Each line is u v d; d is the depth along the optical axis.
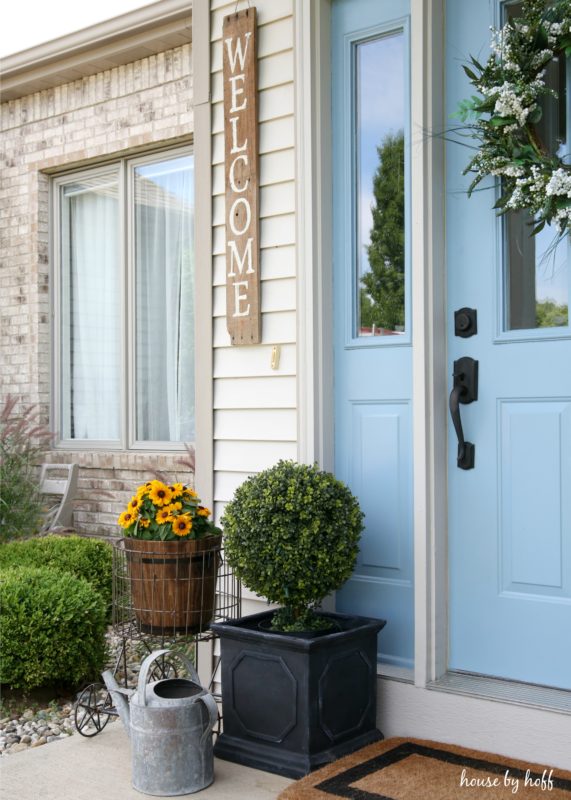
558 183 2.71
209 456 3.63
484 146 2.96
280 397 3.45
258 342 3.48
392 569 3.28
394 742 2.99
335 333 3.42
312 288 3.36
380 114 3.36
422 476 3.08
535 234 2.91
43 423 6.80
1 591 3.95
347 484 3.38
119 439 6.57
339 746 2.92
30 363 6.84
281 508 2.96
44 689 4.22
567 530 2.93
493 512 3.07
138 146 6.20
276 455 3.46
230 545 3.05
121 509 6.26
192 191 6.12
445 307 3.18
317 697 2.86
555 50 2.88
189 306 6.19
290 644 2.84
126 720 3.06
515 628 3.03
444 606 3.14
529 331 3.01
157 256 6.34
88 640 4.06
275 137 3.47
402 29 3.29
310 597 2.99
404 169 3.29
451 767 2.78
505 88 2.84
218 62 3.63
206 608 3.27
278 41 3.46
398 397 3.27
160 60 6.03
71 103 6.56
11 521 6.21
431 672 3.07
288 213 3.43
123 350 6.46
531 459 3.00
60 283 6.89
